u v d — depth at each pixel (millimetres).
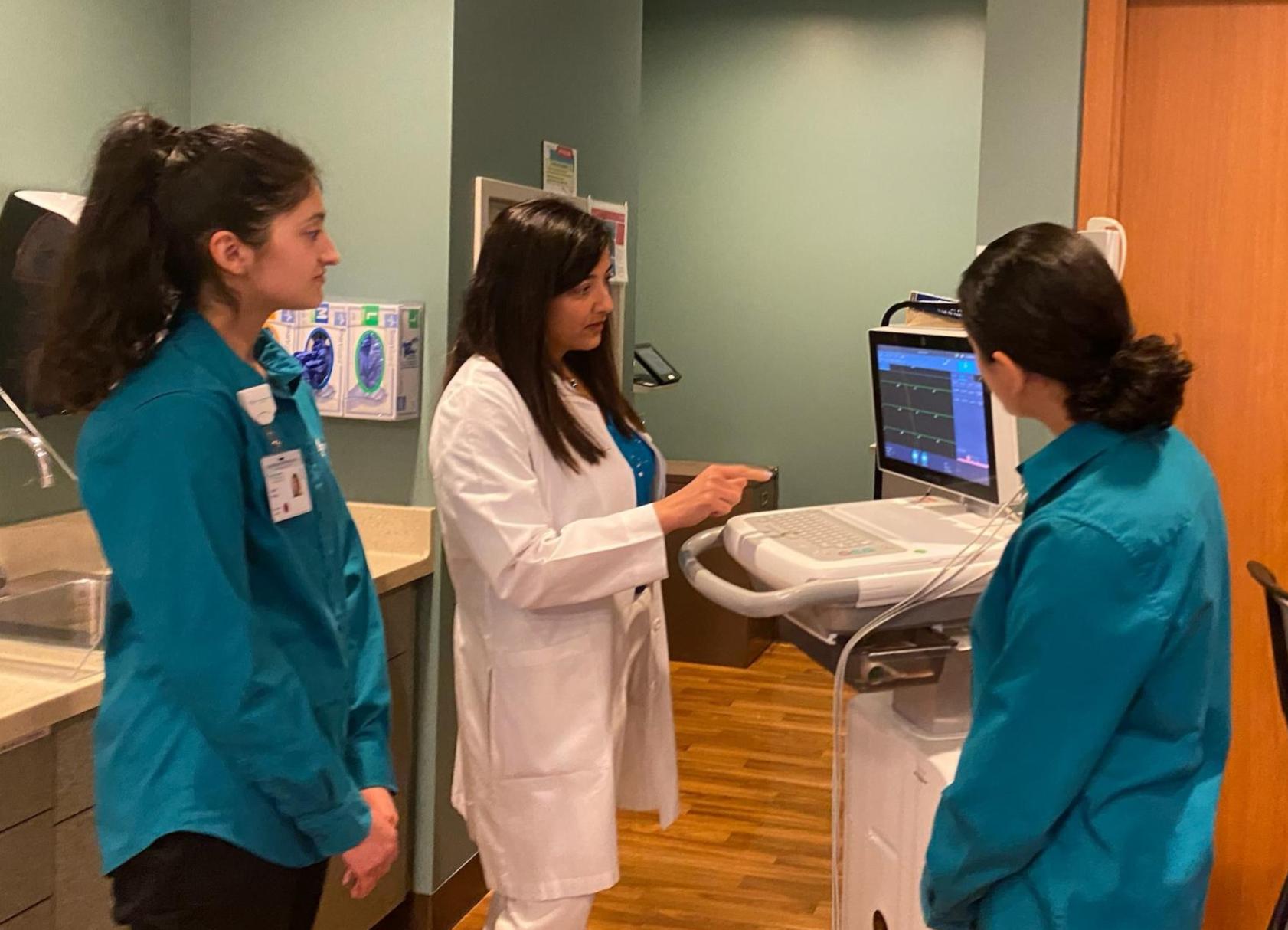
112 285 1327
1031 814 1291
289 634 1457
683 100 5555
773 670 5059
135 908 1398
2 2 2381
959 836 1360
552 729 2059
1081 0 2500
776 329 5551
